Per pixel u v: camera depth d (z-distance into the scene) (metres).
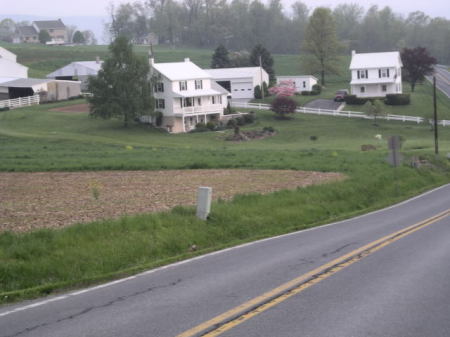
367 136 75.44
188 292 10.21
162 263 13.11
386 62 105.06
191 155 47.25
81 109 91.12
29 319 8.77
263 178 30.72
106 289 10.68
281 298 9.59
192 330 7.93
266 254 14.05
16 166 36.16
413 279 11.00
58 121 81.44
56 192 24.86
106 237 14.66
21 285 11.21
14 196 23.58
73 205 20.86
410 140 71.38
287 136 75.81
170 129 81.56
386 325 8.10
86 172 34.47
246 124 83.44
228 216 18.05
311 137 73.06
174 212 17.98
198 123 81.50
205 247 15.61
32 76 131.38
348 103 100.31
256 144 70.12
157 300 9.70
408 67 111.81
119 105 79.38
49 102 97.56
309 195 24.16
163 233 15.41
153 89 85.12
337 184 27.69
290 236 17.34
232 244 15.77
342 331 7.84
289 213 20.70
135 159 42.31
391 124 83.12
